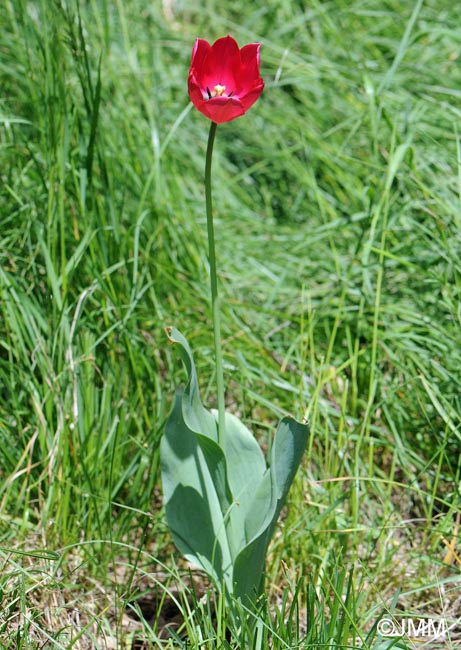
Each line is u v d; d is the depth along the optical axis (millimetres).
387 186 1837
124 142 2088
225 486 1448
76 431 1678
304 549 1619
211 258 1435
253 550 1433
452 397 1752
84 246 1769
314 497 1680
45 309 1808
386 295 1935
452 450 1763
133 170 2041
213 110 1352
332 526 1640
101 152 1894
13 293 1767
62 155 1821
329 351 1771
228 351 1873
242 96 1375
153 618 1605
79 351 1741
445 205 1896
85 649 1524
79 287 1801
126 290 1878
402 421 1793
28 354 1758
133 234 1962
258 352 1891
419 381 1796
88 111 1820
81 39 1809
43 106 1927
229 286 2033
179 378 1835
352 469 1736
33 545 1602
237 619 1479
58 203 1845
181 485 1510
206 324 1880
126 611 1597
